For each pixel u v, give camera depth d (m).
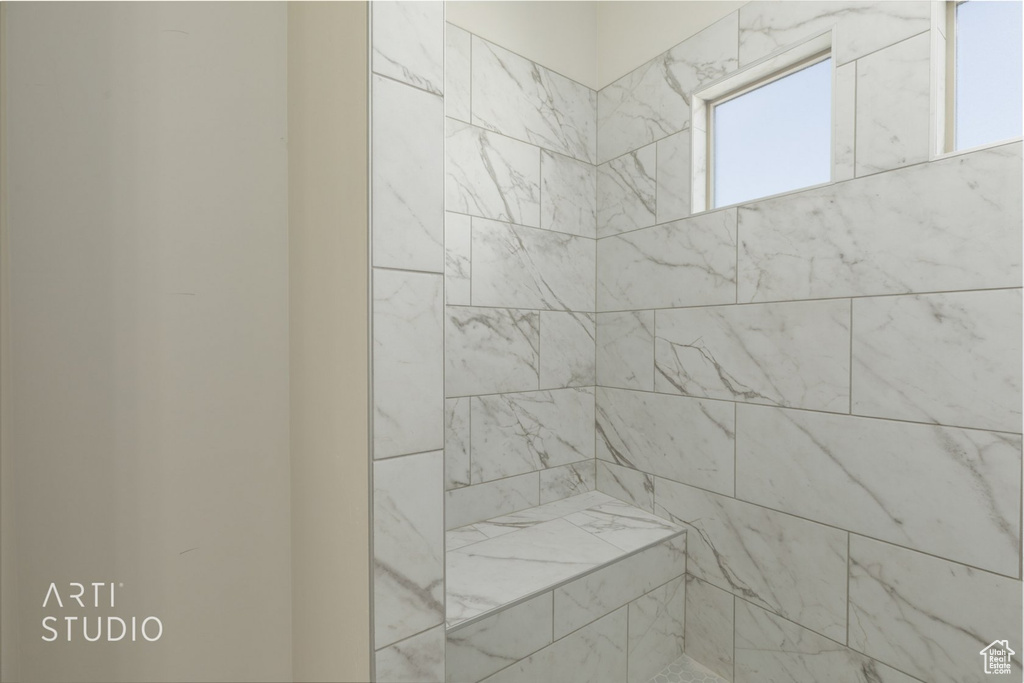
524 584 1.43
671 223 1.87
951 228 1.20
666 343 1.88
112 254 0.87
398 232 0.77
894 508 1.30
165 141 0.91
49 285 0.83
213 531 0.96
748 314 1.62
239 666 0.98
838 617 1.41
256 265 0.99
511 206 1.89
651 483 1.93
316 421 0.90
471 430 1.80
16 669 0.77
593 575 1.53
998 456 1.14
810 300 1.47
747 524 1.62
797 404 1.50
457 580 1.45
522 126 1.93
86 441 0.86
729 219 1.68
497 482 1.88
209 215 0.95
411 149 0.78
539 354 1.99
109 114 0.87
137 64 0.89
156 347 0.91
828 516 1.43
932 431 1.24
